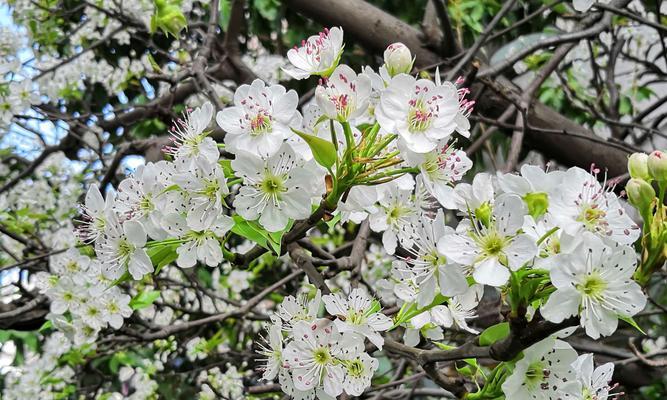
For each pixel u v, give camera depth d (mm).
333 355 421
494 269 378
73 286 607
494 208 383
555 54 741
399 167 438
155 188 440
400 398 768
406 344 458
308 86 1070
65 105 1104
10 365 987
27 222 880
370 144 409
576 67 979
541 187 383
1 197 884
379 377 865
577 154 824
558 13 894
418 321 450
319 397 425
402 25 813
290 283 971
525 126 665
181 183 426
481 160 975
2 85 797
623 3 735
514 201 380
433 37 804
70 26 1074
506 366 394
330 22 823
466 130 419
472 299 428
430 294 397
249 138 421
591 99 985
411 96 408
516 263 374
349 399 469
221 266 1055
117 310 612
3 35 836
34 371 816
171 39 1075
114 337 833
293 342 424
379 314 432
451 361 439
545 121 813
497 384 407
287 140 426
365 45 831
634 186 372
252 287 1043
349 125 405
